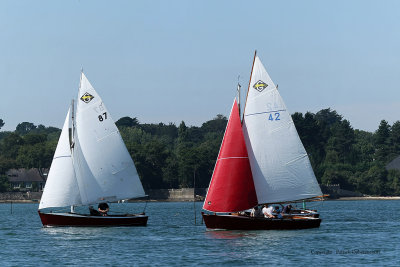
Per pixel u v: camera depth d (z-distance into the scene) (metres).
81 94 95.12
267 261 65.88
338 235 86.12
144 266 63.91
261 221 84.50
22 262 67.00
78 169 94.50
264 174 85.25
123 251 73.12
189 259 67.25
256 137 85.19
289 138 86.00
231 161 83.25
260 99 85.44
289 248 73.38
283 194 85.75
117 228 95.12
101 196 95.44
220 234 83.75
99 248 75.62
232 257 68.00
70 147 94.50
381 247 75.06
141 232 91.19
